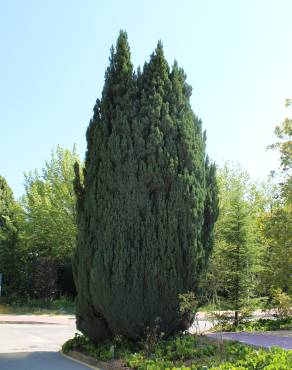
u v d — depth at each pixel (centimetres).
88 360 1103
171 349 1023
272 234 1455
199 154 1195
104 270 1089
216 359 906
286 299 1427
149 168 1109
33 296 2931
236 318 1470
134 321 1079
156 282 1079
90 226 1146
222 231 1501
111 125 1182
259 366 800
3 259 2861
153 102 1158
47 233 2903
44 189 3066
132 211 1098
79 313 1176
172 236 1104
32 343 1530
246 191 3281
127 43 1245
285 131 1524
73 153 3048
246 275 1471
